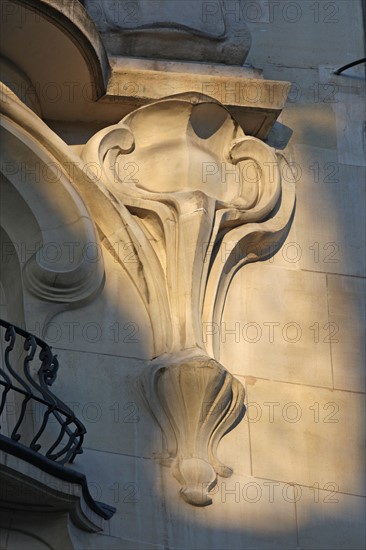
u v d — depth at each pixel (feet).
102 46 69.46
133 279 67.31
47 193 67.46
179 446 64.23
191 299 66.69
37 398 61.67
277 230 69.92
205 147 70.90
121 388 65.26
